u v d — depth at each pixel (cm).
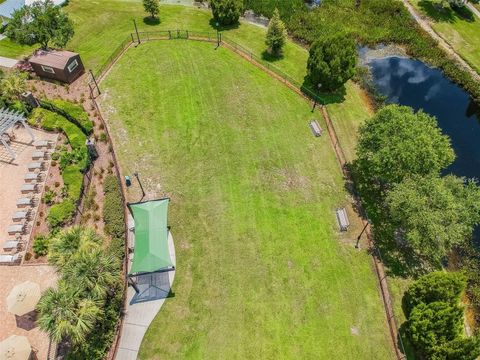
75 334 2362
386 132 3503
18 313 2572
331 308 2995
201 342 2781
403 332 2898
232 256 3244
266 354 2748
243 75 4900
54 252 2683
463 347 2453
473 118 4888
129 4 6100
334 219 3562
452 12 6431
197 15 6019
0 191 3503
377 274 3222
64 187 3478
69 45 5181
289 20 5975
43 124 4016
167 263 2912
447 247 3222
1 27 5288
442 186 3206
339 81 4525
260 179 3806
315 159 4034
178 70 4891
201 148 4025
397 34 5881
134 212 3181
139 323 2850
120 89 4578
